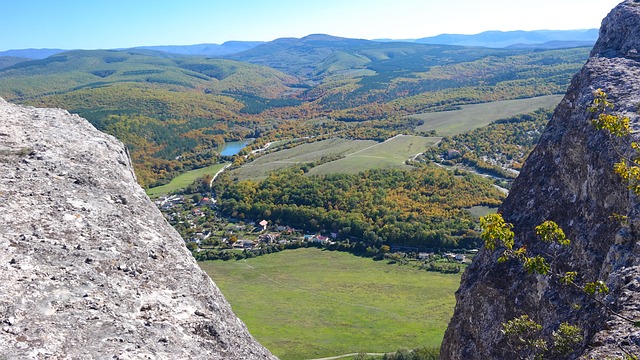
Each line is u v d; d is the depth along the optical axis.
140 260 11.60
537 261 9.40
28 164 14.17
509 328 11.75
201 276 12.20
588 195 15.48
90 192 13.88
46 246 10.81
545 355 11.63
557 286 14.53
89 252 11.09
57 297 9.43
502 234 9.46
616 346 8.95
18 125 16.83
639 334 8.90
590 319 11.42
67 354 8.16
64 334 8.58
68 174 14.31
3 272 9.60
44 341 8.26
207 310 10.96
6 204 11.97
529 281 15.75
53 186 13.43
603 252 13.78
